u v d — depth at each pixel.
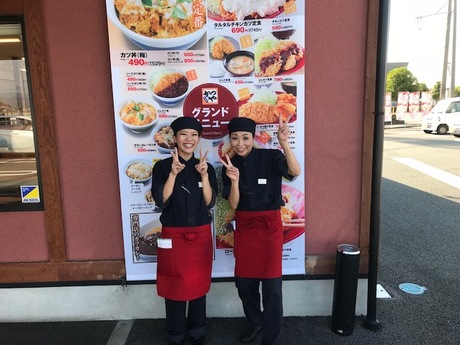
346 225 3.02
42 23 2.77
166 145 2.89
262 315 2.72
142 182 2.93
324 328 2.93
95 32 2.81
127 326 3.02
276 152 2.65
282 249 2.80
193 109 2.86
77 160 2.94
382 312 3.16
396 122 26.95
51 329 3.00
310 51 2.82
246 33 2.79
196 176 2.60
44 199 2.96
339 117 2.89
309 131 2.91
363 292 3.07
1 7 2.78
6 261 3.07
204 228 2.61
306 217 3.01
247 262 2.60
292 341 2.76
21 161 2.99
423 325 2.96
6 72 2.92
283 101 2.84
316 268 3.04
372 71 2.80
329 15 2.78
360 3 2.76
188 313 2.81
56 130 2.90
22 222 3.02
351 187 2.97
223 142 2.90
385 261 4.24
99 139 2.92
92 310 3.10
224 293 3.09
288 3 2.74
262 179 2.59
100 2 2.78
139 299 3.08
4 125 2.96
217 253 3.02
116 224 3.02
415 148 13.06
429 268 4.05
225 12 2.77
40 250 3.06
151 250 3.00
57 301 3.09
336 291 2.83
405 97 26.91
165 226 2.59
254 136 2.76
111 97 2.88
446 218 5.74
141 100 2.84
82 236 3.03
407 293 3.50
